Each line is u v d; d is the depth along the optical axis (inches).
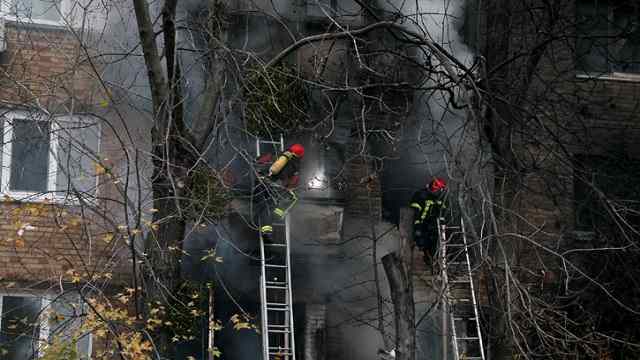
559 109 926.4
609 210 730.8
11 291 797.2
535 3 940.6
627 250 831.7
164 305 666.8
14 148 816.3
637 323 860.6
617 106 968.3
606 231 888.3
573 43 965.2
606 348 813.9
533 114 816.3
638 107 971.3
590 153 947.3
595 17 956.6
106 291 794.2
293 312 879.1
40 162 821.2
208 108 690.2
